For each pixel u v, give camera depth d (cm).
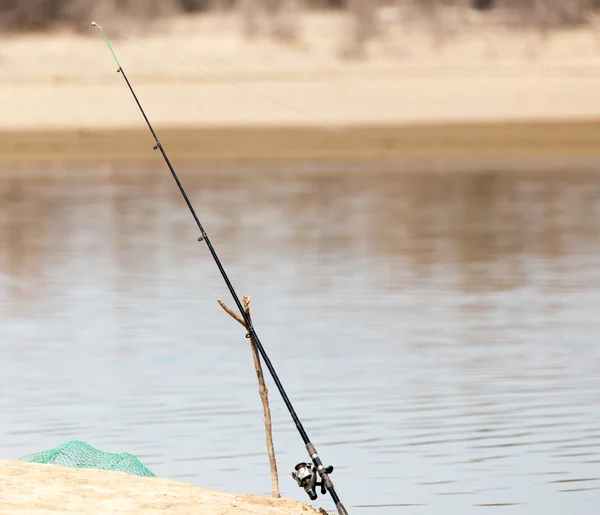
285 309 6662
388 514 3634
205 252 8581
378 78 18012
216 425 4544
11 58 19600
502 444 4259
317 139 14825
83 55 19788
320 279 7531
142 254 8531
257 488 3881
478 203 10906
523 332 6075
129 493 3111
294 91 17300
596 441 4284
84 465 3562
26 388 5094
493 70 18412
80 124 15650
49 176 13062
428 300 6875
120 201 11206
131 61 19475
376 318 6425
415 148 14575
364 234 9300
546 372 5284
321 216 10212
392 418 4594
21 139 14950
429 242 8931
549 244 8812
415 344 5828
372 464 4078
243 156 14175
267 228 9612
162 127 15400
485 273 7719
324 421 4572
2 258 8438
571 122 15450
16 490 3081
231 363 5503
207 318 6469
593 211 10394
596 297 6931
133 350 5762
